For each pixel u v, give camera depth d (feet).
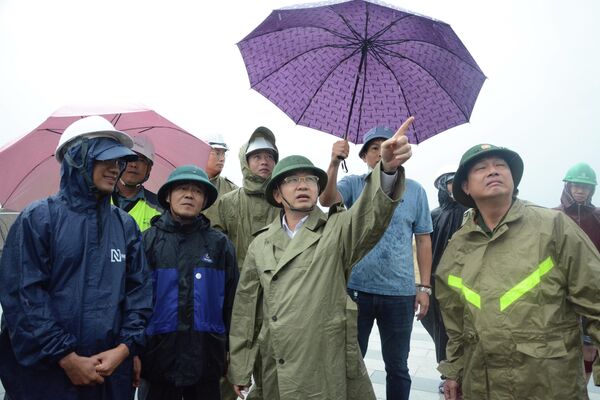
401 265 8.62
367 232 5.65
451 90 6.20
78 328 5.32
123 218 6.36
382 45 6.29
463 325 6.31
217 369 6.89
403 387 8.39
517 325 5.36
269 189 6.98
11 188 8.18
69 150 5.79
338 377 5.69
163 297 6.73
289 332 5.79
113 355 5.46
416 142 6.72
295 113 7.00
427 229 9.35
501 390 5.47
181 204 7.04
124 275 5.91
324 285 5.93
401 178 5.44
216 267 7.20
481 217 6.22
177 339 6.60
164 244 7.02
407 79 6.48
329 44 6.57
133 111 8.34
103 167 5.80
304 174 6.60
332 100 6.87
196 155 10.04
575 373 5.24
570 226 5.55
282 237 6.59
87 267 5.56
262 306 6.64
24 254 5.24
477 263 5.91
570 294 5.41
